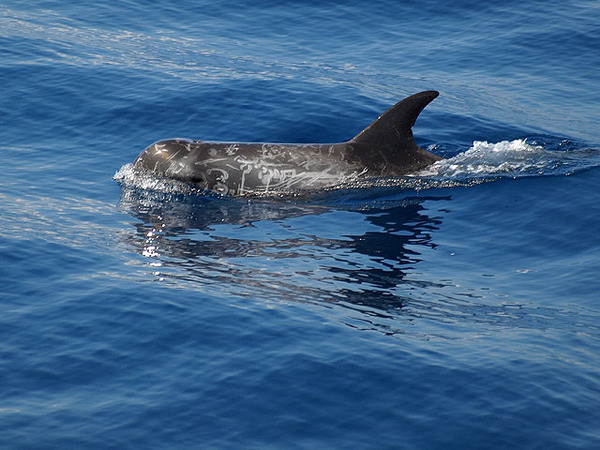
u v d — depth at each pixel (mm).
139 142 18562
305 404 9336
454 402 9352
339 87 21422
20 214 14570
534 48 24484
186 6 27250
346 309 11430
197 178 16453
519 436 8820
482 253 13414
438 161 16859
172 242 13781
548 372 9875
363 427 8969
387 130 16594
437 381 9719
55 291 11812
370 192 15977
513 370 9906
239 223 14703
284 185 16250
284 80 21719
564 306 11516
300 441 8742
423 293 11953
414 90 21641
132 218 14812
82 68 21906
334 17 26672
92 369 9969
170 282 12188
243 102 20297
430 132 19219
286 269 12719
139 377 9828
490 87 22109
